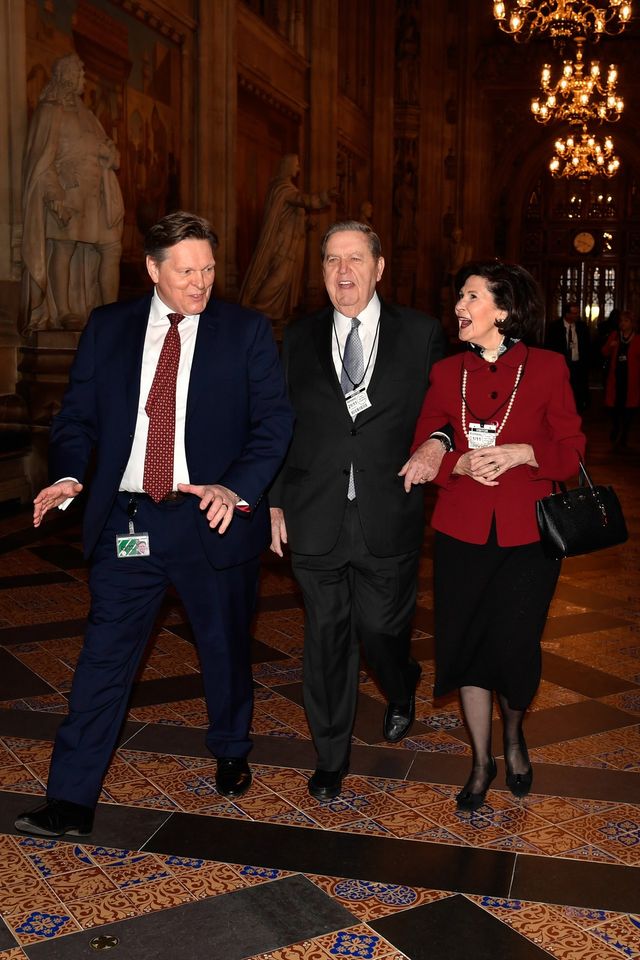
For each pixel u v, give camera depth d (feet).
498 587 10.39
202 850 9.83
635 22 79.15
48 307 30.12
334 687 11.00
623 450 45.85
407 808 10.84
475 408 10.35
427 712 13.80
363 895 9.07
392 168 75.46
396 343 10.80
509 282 10.18
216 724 11.01
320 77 57.98
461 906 8.92
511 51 81.05
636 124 81.10
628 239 85.10
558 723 13.55
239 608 10.61
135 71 36.88
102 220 30.86
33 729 12.89
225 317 10.12
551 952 8.26
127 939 8.34
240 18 46.47
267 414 10.07
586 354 55.42
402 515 10.84
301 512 10.77
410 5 74.59
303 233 45.78
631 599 20.39
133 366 9.89
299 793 11.17
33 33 30.25
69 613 18.19
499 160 83.56
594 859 9.80
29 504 28.84
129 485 9.98
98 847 9.86
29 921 8.58
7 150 29.40
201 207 42.70
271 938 8.39
